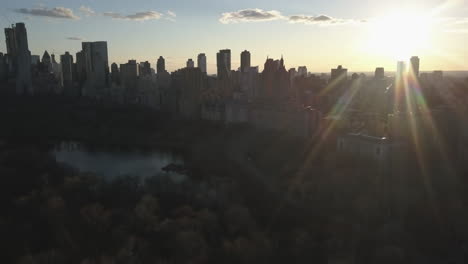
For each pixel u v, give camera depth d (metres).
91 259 101.88
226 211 128.88
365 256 109.38
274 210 137.62
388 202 135.25
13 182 153.38
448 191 144.25
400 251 106.94
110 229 117.62
